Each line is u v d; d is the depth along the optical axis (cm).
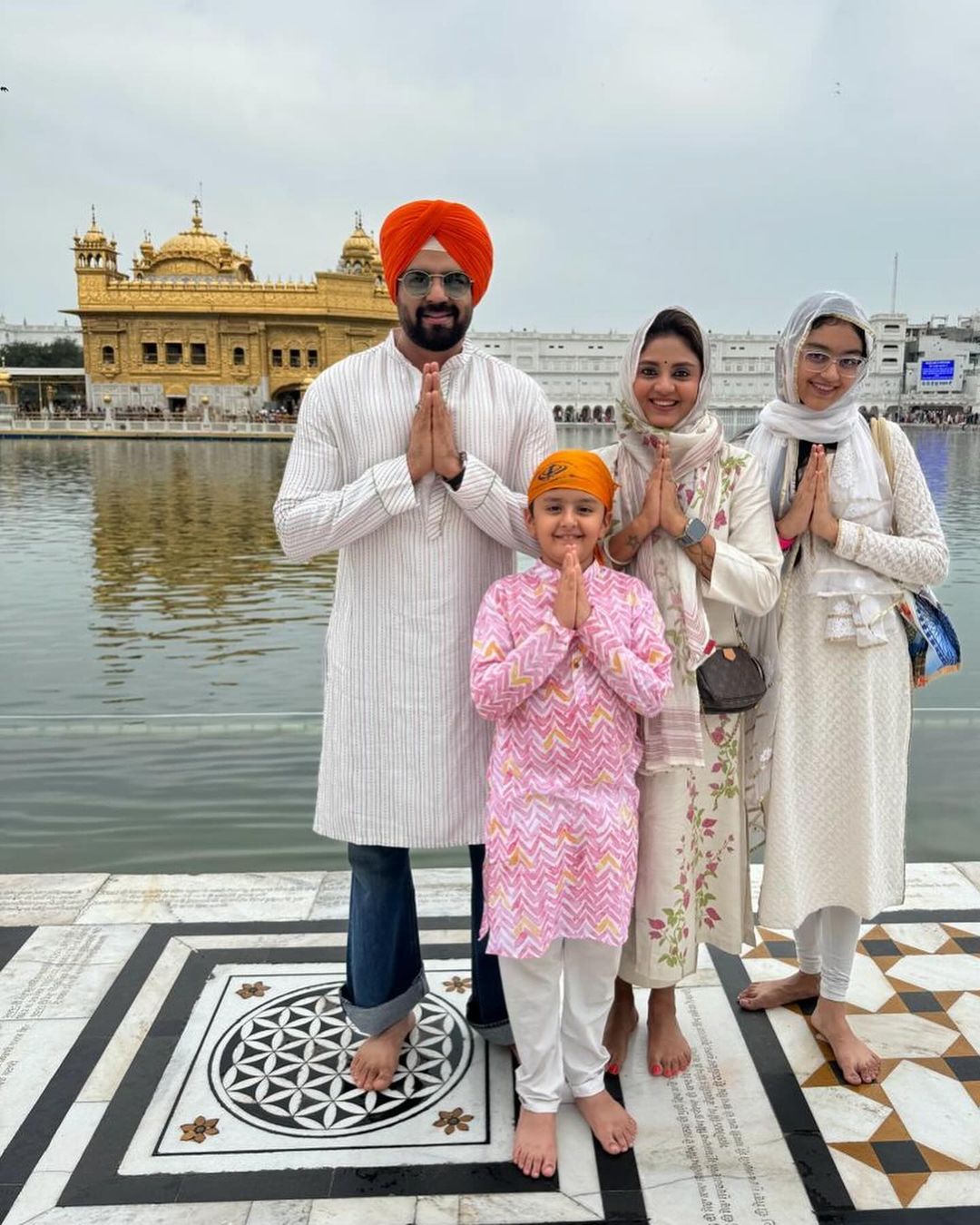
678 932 176
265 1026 201
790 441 187
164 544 1252
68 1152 166
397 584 173
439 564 172
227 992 214
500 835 162
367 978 182
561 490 161
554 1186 158
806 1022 204
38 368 6994
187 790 354
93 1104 178
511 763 163
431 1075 187
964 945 233
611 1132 167
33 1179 160
